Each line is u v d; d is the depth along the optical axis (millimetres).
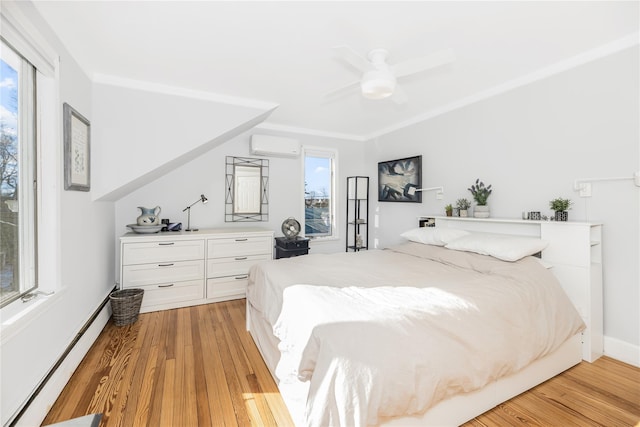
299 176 4199
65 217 1749
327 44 1928
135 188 3078
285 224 3725
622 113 1938
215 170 3643
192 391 1676
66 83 1817
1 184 1266
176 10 1584
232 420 1459
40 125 1558
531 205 2449
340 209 4527
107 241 2787
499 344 1410
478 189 2803
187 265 3043
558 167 2275
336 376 1027
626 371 1853
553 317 1719
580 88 2129
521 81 2492
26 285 1452
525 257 2070
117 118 2438
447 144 3201
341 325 1182
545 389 1675
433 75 2455
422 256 2588
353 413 988
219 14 1621
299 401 1351
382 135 4227
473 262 2156
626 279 1956
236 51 2029
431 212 3438
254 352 2133
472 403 1410
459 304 1441
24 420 1242
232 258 3260
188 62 2191
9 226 1319
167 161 2635
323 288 1616
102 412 1489
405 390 1072
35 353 1383
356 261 2441
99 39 1858
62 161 1710
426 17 1646
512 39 1896
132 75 2408
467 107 2965
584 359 1968
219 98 2832
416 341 1177
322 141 4332
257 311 2258
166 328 2521
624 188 1952
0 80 1256
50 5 1508
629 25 1765
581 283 1985
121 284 2768
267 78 2473
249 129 3779
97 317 2336
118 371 1856
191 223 3520
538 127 2389
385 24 1706
